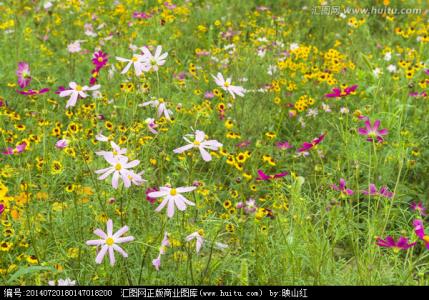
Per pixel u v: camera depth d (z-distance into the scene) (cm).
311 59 696
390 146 488
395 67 641
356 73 628
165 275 336
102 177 290
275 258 351
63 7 778
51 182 413
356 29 782
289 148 529
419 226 301
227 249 361
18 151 385
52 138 486
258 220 343
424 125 554
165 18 732
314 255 340
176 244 321
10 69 608
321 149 506
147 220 365
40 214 374
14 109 547
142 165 412
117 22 772
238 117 549
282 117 544
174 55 643
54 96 571
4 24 673
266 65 656
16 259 340
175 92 600
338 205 384
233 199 432
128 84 454
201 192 384
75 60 646
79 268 332
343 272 360
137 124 425
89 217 369
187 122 521
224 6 848
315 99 600
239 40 729
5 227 360
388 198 419
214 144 308
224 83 388
